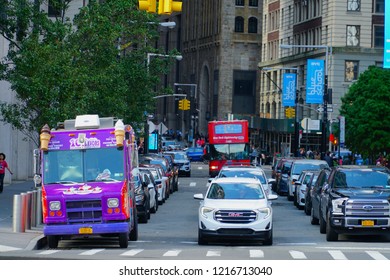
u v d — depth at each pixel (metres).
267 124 140.50
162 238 39.50
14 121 49.97
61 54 49.66
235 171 48.22
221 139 88.62
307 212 53.81
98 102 55.53
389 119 87.69
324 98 88.38
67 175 33.31
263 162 137.12
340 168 39.28
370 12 124.94
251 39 186.12
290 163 74.00
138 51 73.69
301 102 124.62
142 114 75.81
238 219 35.53
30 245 32.88
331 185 38.84
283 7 153.38
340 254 31.03
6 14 53.09
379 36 125.38
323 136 88.00
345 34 124.94
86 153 33.44
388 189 37.97
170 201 65.44
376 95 87.56
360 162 105.31
